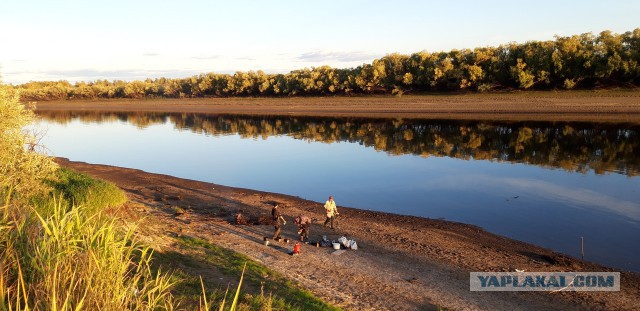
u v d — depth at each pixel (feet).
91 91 599.98
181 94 544.21
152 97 574.56
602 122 181.57
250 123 271.08
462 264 50.78
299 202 82.53
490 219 69.77
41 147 46.32
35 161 43.62
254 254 50.96
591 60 284.61
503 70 326.44
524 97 283.38
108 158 151.23
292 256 51.16
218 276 39.40
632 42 294.25
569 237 60.13
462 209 76.43
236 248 52.75
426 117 244.63
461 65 342.23
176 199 81.35
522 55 321.93
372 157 136.15
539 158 120.37
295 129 226.79
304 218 57.21
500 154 129.70
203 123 285.02
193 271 39.50
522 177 99.04
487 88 321.52
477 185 93.86
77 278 17.12
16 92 44.04
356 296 40.86
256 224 65.26
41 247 18.16
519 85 318.24
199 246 50.08
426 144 155.94
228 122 284.20
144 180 103.60
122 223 51.24
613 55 281.54
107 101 570.87
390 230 64.28
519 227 65.21
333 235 61.46
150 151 167.32
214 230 60.44
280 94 477.77
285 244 55.93
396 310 38.40
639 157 114.93
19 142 43.39
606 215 69.26
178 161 141.49
